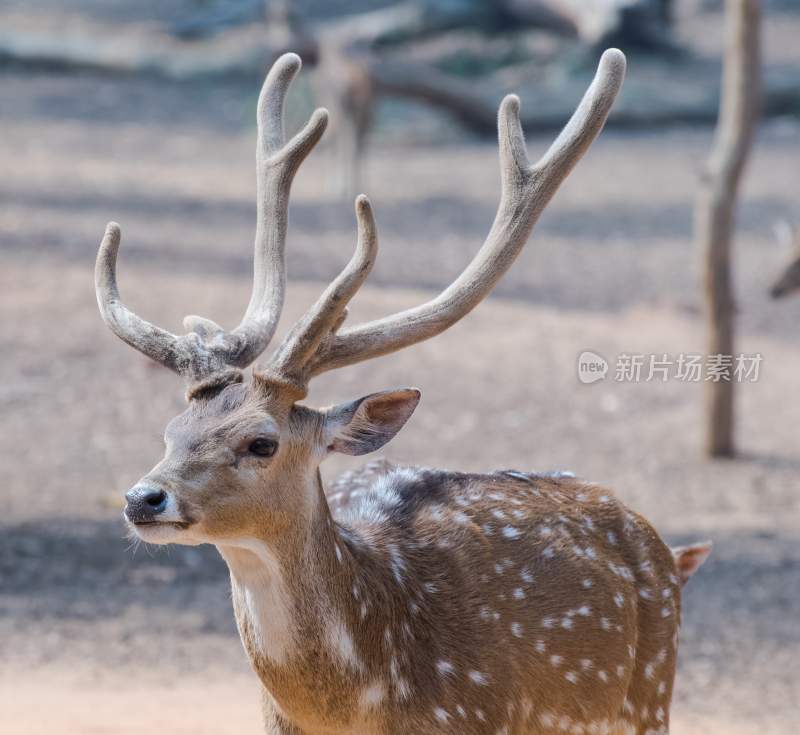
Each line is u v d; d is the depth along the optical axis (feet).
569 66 129.59
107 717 29.01
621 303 71.00
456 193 97.14
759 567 41.96
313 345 18.52
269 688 18.90
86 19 147.13
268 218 21.03
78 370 58.70
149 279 69.46
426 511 21.27
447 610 20.01
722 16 161.99
